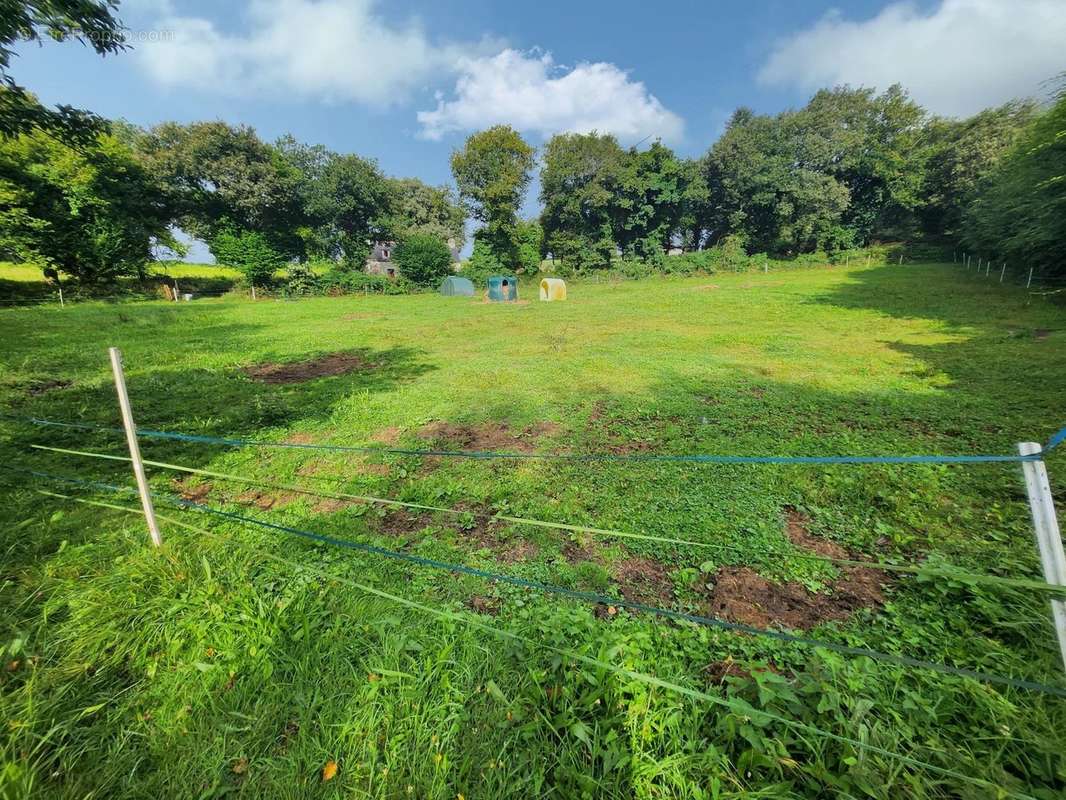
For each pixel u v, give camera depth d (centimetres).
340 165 3475
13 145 1808
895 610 244
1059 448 434
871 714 176
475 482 413
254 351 1069
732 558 297
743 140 3538
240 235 3045
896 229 3697
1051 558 134
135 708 183
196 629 217
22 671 195
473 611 245
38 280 2530
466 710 180
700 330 1277
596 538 324
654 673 197
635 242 3862
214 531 321
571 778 156
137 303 2328
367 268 4275
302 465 454
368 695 183
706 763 158
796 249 3825
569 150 3544
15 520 325
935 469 405
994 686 189
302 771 160
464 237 4578
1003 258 1917
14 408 596
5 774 145
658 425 560
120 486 391
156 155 2742
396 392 714
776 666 209
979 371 725
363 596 250
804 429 527
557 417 595
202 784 157
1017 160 1334
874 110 3516
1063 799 141
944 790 150
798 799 146
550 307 2041
